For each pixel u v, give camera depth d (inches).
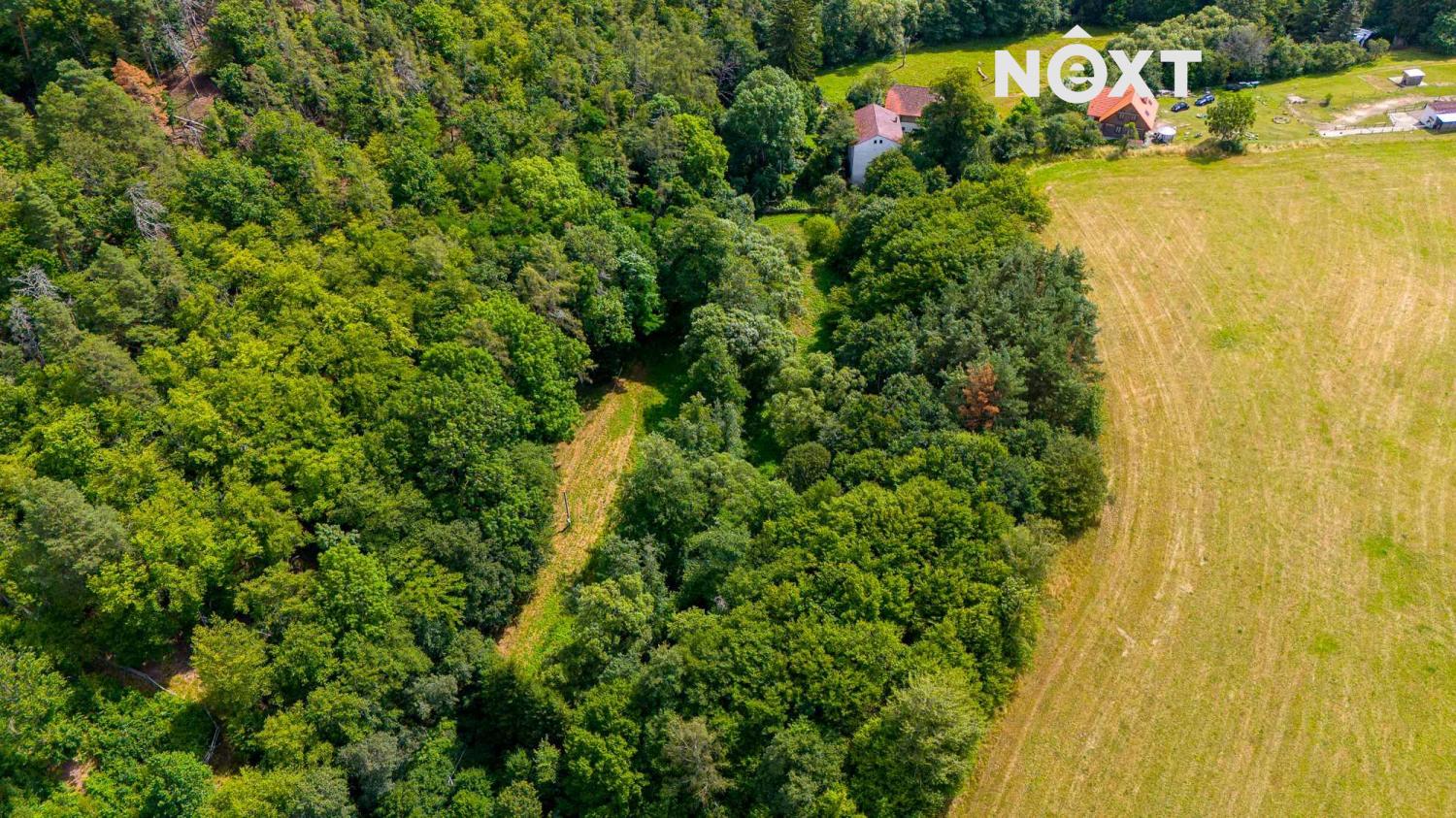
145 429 2422.5
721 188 4426.7
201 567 2255.2
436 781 2278.5
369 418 2738.7
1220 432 3240.7
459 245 3270.2
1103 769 2343.8
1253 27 5654.5
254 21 3484.3
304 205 3078.2
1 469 2214.6
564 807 2306.8
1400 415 3245.6
